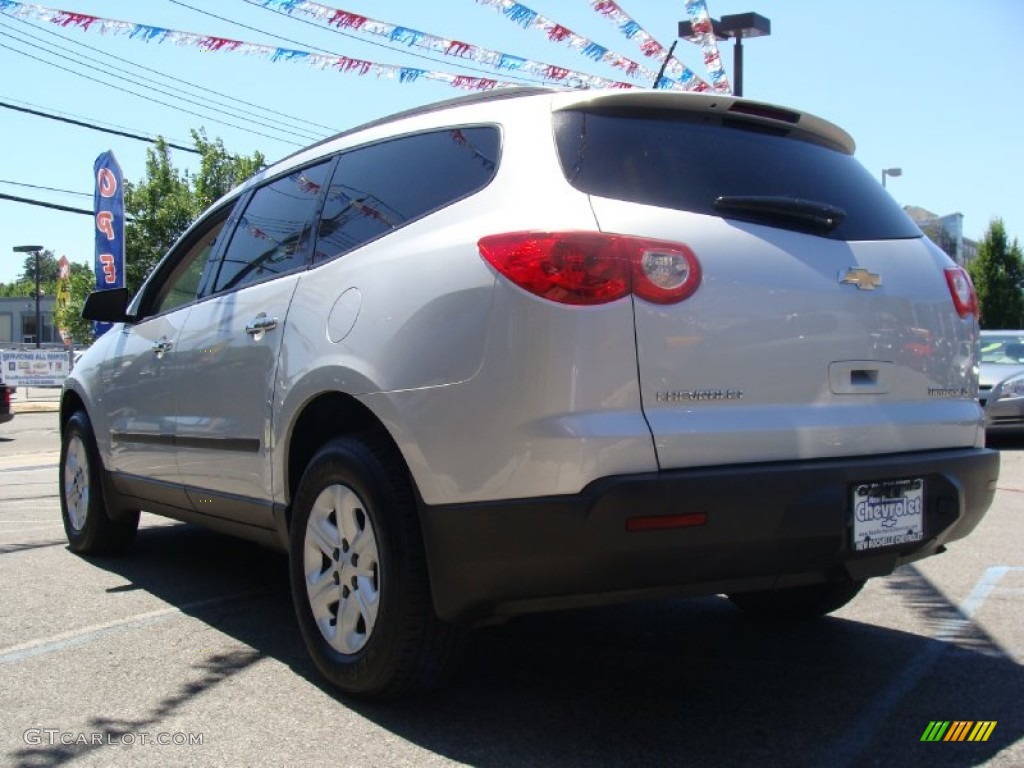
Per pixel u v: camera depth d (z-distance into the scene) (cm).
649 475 262
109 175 1678
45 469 1093
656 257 274
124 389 492
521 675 350
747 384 283
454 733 295
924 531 307
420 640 295
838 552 286
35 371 2659
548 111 307
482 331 276
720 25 1278
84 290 2717
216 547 582
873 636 397
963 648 379
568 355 263
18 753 281
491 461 271
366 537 310
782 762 275
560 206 279
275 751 281
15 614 429
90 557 554
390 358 299
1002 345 1288
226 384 395
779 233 300
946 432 326
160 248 2292
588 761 275
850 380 302
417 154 344
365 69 661
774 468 278
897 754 281
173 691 331
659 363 271
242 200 449
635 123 306
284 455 354
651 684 341
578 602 274
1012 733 296
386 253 322
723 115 322
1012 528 627
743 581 280
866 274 311
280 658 367
